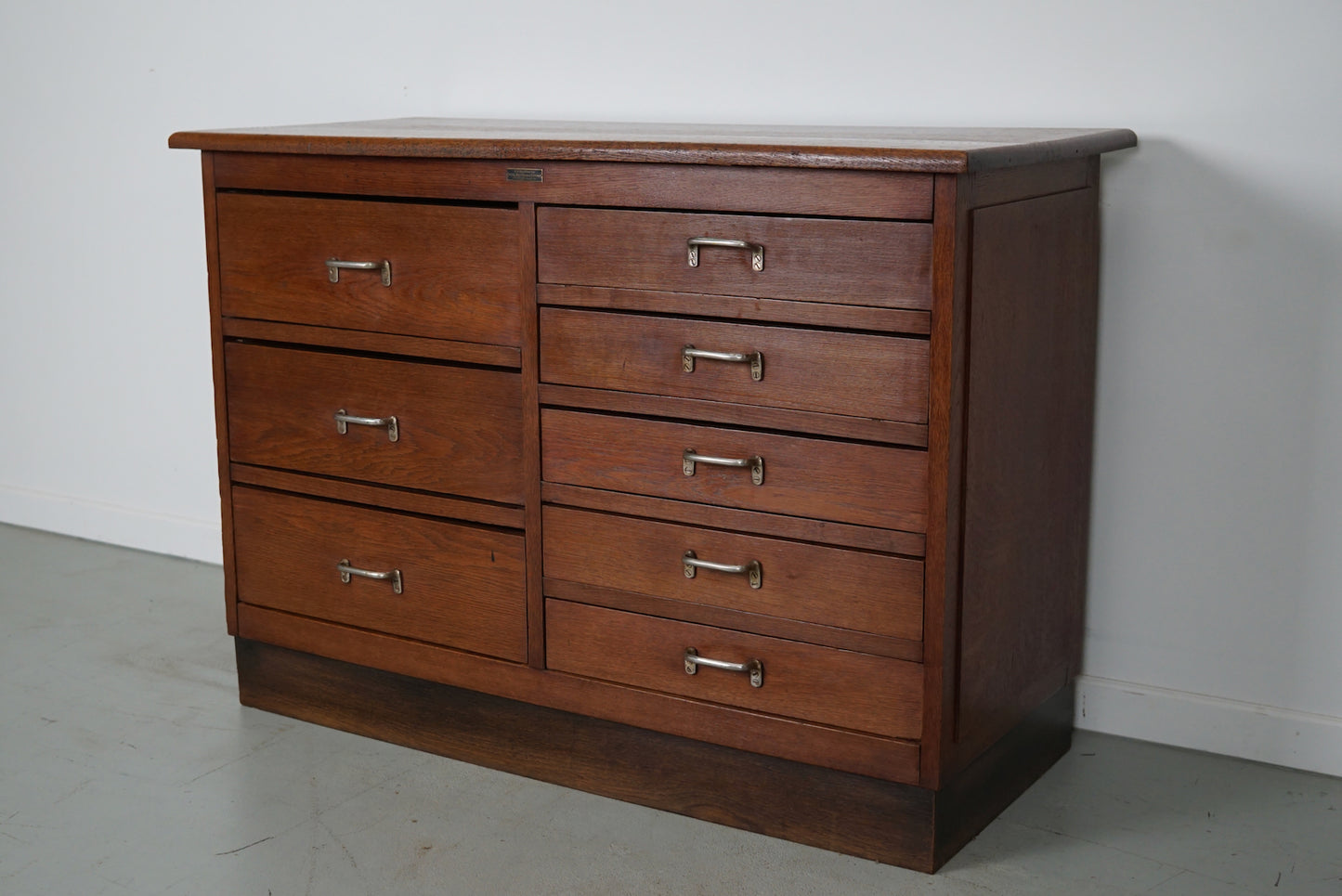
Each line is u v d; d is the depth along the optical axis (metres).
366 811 1.92
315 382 2.10
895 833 1.75
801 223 1.65
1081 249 1.95
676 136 1.93
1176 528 2.06
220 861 1.79
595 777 1.97
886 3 2.14
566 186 1.80
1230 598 2.04
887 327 1.62
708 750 1.87
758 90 2.28
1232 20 1.90
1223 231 1.96
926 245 1.58
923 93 2.14
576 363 1.85
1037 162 1.70
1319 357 1.92
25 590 2.87
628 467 1.84
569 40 2.45
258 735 2.18
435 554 2.04
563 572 1.92
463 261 1.92
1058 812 1.91
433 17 2.58
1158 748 2.11
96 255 3.07
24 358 3.26
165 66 2.89
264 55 2.78
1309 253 1.91
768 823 1.84
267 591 2.23
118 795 1.97
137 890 1.72
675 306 1.76
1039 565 1.93
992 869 1.75
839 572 1.72
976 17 2.08
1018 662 1.90
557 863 1.78
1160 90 1.97
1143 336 2.04
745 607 1.79
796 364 1.69
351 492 2.10
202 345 2.97
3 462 3.37
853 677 1.73
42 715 2.24
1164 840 1.82
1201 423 2.02
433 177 1.91
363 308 2.03
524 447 1.92
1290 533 1.99
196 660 2.48
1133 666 2.13
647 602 1.87
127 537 3.17
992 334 1.68
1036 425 1.86
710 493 1.79
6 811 1.92
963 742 1.75
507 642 2.00
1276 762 2.04
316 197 2.04
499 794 1.98
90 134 3.01
